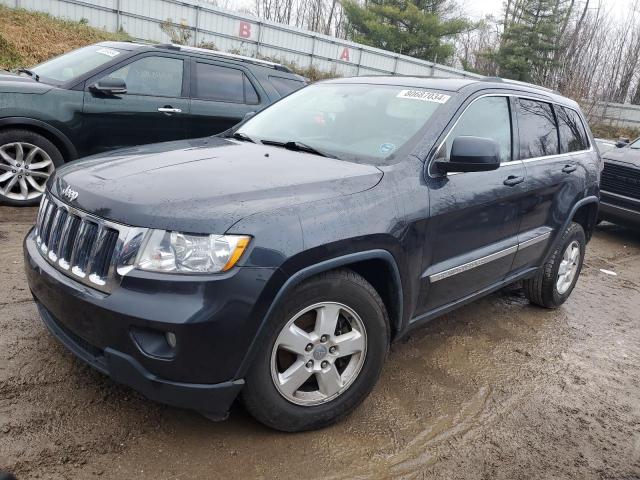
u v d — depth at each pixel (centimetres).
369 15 3594
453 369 373
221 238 231
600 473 284
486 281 389
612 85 3647
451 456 281
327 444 276
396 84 392
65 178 285
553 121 465
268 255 236
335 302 269
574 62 3525
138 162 295
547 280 481
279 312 249
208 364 232
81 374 301
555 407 342
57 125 588
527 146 420
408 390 338
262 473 250
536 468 281
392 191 295
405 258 296
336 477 255
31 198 595
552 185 432
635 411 350
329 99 402
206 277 228
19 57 1509
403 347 397
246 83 720
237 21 2441
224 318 229
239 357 238
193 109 671
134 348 229
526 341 434
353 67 2862
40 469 233
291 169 291
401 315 308
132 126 636
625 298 588
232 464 253
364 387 292
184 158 305
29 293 391
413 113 352
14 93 564
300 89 448
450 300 358
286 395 263
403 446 284
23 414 265
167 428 270
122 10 2139
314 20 4534
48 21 1819
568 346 436
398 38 3566
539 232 433
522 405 339
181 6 2281
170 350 229
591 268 696
